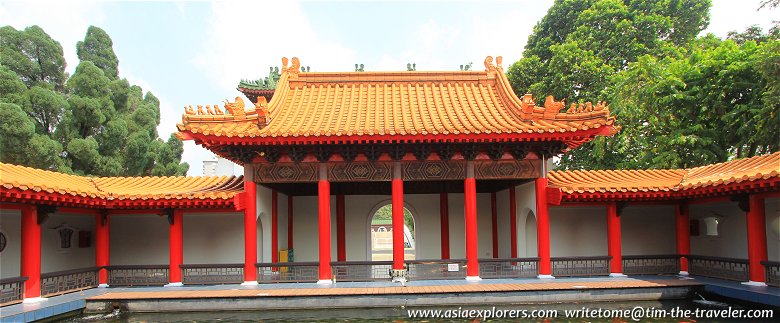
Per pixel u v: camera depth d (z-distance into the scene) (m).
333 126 17.16
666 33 35.47
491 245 23.61
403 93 20.58
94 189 17.56
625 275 18.05
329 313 14.84
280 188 21.73
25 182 13.09
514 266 18.41
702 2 35.00
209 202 16.66
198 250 19.61
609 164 29.83
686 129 25.39
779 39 23.11
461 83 21.19
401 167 17.61
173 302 15.10
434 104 19.69
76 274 16.53
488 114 18.47
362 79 21.00
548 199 17.75
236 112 16.84
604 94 29.52
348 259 23.56
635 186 17.25
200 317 14.59
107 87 34.47
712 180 15.73
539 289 15.38
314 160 17.58
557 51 33.31
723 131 25.36
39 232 15.13
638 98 25.77
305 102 19.91
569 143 17.83
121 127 33.53
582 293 15.52
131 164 34.62
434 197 24.12
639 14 34.66
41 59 34.75
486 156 17.77
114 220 19.73
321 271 17.14
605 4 34.38
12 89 29.89
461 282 16.72
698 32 36.81
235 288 16.39
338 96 20.25
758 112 22.55
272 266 17.25
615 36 33.84
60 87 36.31
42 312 13.55
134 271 18.73
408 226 58.38
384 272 17.38
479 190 23.89
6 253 15.34
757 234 15.47
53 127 32.16
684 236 18.97
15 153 27.84
